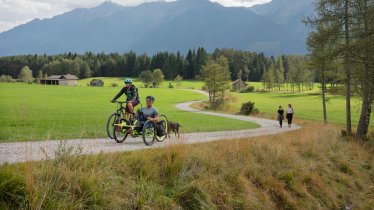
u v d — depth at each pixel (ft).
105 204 21.59
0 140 38.99
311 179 40.34
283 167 39.96
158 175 27.81
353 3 75.31
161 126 42.29
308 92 449.06
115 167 25.62
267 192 33.96
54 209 19.44
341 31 77.05
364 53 74.49
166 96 341.00
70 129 60.85
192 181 27.81
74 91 351.46
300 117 175.94
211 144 39.93
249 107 185.47
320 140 59.72
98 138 45.44
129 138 46.26
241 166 34.68
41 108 149.59
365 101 78.38
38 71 651.25
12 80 547.49
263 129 88.94
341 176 46.39
